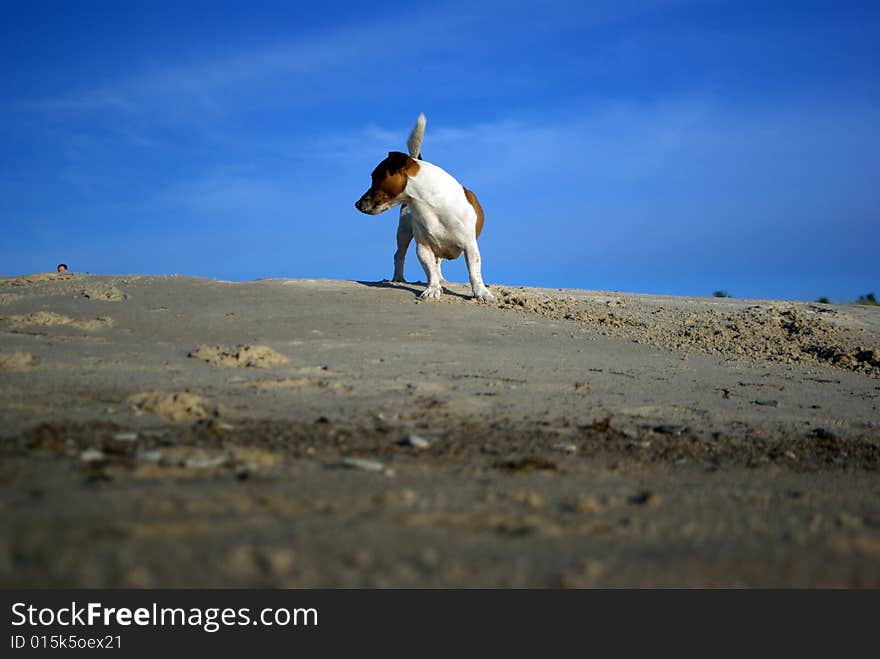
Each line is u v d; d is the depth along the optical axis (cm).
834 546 61
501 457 91
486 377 139
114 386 114
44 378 116
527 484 78
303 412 107
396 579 50
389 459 85
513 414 117
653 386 144
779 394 148
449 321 182
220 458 76
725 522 67
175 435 89
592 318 208
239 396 114
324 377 130
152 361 133
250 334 159
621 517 66
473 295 208
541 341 175
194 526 55
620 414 123
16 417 92
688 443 109
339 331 166
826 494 84
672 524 65
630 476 87
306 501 63
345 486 70
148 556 50
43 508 57
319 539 55
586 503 69
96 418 95
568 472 86
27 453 74
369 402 117
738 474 93
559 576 52
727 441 112
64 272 229
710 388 148
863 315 244
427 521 60
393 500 65
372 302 193
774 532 64
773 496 81
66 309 174
